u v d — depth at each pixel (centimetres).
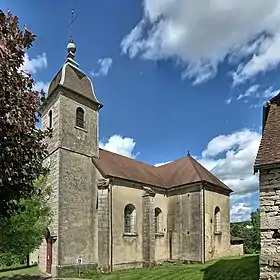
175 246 2592
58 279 1861
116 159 2678
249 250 3838
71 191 2194
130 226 2373
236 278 1372
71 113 2327
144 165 3003
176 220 2630
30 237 1489
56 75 2445
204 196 2514
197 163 2912
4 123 552
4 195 696
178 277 1587
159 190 2672
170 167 3023
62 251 2048
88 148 2402
